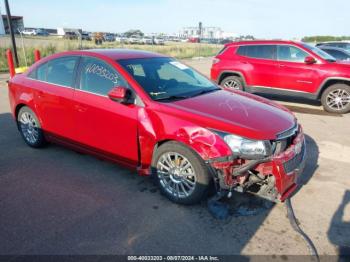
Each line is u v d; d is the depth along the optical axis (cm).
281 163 304
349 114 778
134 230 308
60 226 313
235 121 319
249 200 356
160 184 361
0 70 1472
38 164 452
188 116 328
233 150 305
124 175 420
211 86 445
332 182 408
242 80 902
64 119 437
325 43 1644
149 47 3170
